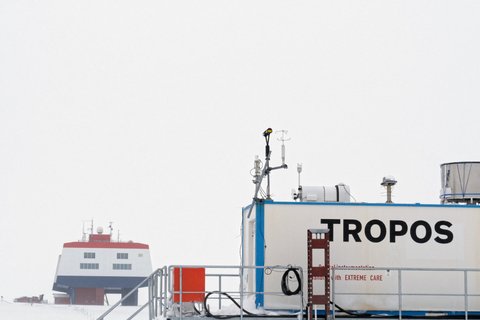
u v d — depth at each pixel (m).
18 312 126.88
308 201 34.97
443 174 38.53
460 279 33.84
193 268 31.45
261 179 32.88
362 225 33.53
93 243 190.12
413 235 33.78
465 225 34.09
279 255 32.88
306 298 32.59
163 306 32.97
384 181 36.12
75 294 189.38
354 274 33.25
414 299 33.50
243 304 33.81
